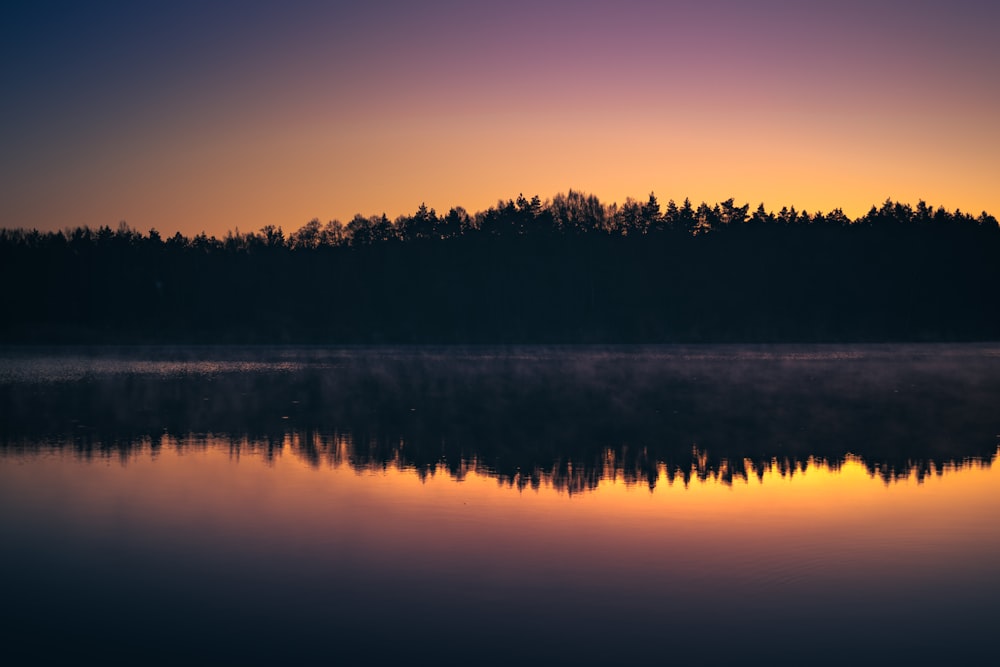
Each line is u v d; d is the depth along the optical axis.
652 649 10.38
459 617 11.38
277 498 18.12
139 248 128.12
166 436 27.17
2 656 10.26
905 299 115.50
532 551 14.23
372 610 11.63
